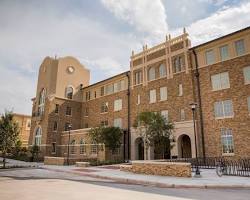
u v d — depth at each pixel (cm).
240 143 2433
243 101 2498
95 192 1043
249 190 1143
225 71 2711
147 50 3644
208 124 2730
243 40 2628
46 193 1003
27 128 6469
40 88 4903
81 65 5234
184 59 3106
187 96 2966
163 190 1144
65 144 4334
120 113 3900
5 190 1087
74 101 4844
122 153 3519
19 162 3519
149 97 3450
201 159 2455
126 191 1088
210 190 1147
